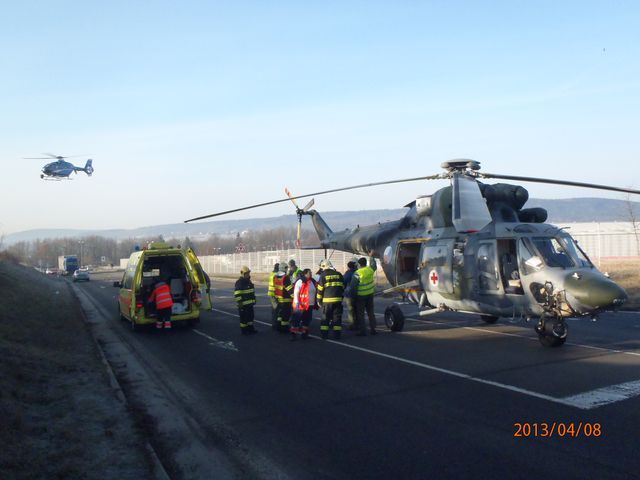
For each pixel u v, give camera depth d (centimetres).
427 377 855
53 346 1124
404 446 565
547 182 1122
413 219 1397
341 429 628
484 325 1415
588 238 3625
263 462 544
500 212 1151
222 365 1020
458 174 1130
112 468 516
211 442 606
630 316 1563
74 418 666
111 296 3148
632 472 478
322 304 1283
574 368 876
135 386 876
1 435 560
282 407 728
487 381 812
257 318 1750
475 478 479
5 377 778
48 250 16600
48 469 503
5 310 1378
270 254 5497
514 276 1091
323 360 1027
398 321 1328
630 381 784
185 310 1540
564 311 1009
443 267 1236
